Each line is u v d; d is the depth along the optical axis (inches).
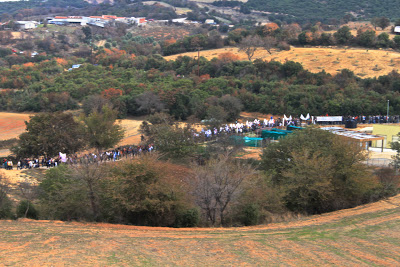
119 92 3513.8
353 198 1285.7
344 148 1318.9
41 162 1953.7
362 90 3312.0
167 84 3700.8
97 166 1066.7
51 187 1106.7
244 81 3693.4
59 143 1985.7
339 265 688.4
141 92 3469.5
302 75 3727.9
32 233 816.3
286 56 4414.4
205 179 1103.0
